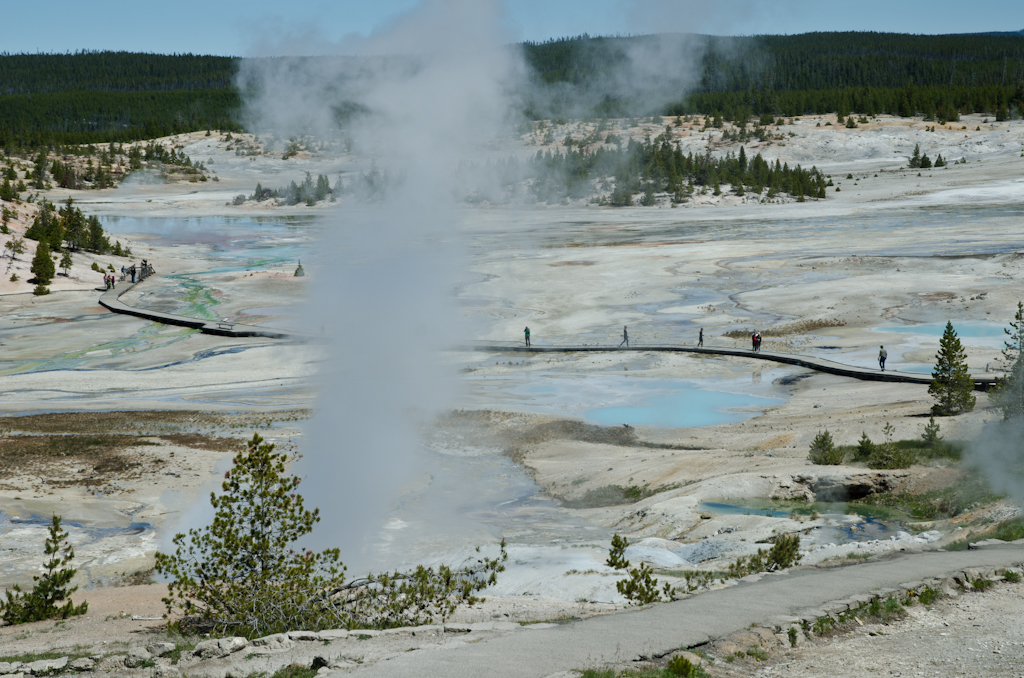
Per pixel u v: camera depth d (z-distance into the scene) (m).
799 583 13.82
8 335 68.69
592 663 9.68
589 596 17.48
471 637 11.52
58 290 87.44
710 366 53.91
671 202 170.62
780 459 31.88
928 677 9.64
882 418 36.66
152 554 25.84
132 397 50.44
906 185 169.75
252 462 15.07
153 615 16.33
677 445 37.12
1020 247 90.06
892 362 51.28
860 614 11.91
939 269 80.00
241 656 11.34
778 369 52.62
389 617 14.22
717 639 10.72
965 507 24.36
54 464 35.81
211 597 14.38
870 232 112.56
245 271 100.38
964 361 47.62
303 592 14.35
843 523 24.28
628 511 29.03
